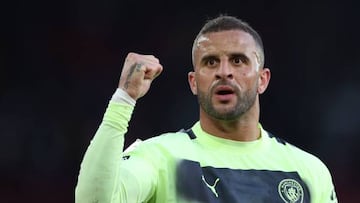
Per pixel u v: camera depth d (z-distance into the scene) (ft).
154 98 203.10
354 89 211.20
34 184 197.57
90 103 206.90
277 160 61.57
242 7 212.43
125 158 58.80
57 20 210.18
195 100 203.31
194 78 62.64
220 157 60.54
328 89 211.41
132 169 56.39
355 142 207.00
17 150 200.75
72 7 210.18
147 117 201.87
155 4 210.18
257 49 61.11
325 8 213.05
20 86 207.72
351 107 209.56
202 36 60.75
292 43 213.25
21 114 204.54
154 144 60.08
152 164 58.44
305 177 61.21
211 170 59.62
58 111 205.98
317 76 212.43
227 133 61.31
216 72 59.72
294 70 212.84
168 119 202.18
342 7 213.05
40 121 204.13
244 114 60.85
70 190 198.08
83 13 210.38
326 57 212.84
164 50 209.36
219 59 59.88
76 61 208.85
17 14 209.77
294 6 213.25
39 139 202.18
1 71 207.00
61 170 200.23
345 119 209.36
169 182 58.29
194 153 60.18
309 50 213.05
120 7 210.79
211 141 61.21
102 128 53.52
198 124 62.59
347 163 205.57
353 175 203.62
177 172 58.75
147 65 54.60
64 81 207.92
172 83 205.05
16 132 202.39
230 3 211.82
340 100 210.59
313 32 213.25
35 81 208.13
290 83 212.64
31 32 209.87
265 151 61.82
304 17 213.25
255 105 61.72
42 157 200.64
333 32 213.25
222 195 58.75
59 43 209.36
